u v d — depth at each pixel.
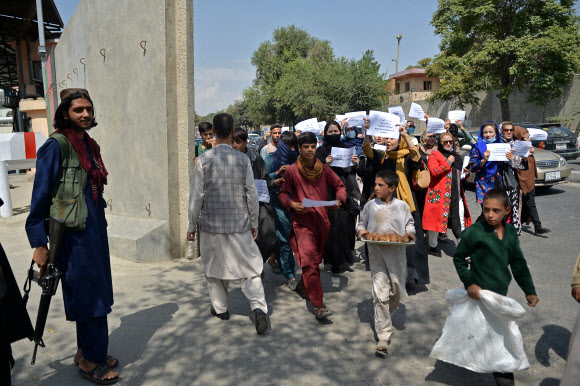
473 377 3.19
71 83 8.99
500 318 2.83
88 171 2.96
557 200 10.02
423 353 3.54
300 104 38.53
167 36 5.76
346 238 4.94
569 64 23.56
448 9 29.48
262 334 3.85
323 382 3.13
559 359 3.40
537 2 25.52
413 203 4.76
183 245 6.22
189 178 6.08
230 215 3.79
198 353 3.51
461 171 6.18
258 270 3.89
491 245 2.90
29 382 3.07
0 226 8.60
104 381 3.05
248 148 4.91
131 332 3.84
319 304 4.02
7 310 2.70
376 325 3.52
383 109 38.56
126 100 6.31
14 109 26.20
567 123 24.12
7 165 9.66
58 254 2.83
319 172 4.23
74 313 2.91
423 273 4.79
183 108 5.95
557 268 5.57
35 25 20.50
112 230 6.27
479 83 27.25
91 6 6.68
